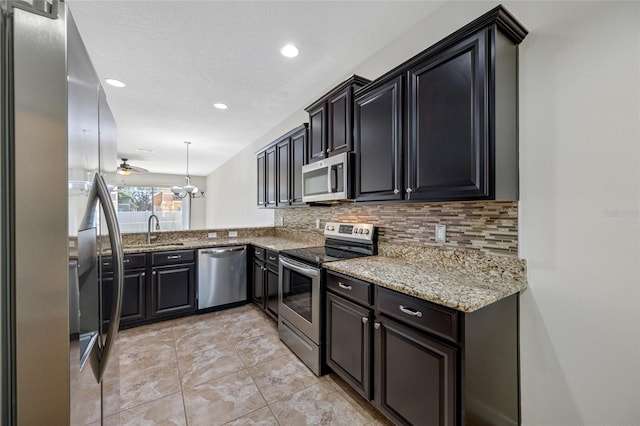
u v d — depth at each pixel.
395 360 1.48
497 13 1.27
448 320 1.23
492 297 1.26
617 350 1.19
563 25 1.32
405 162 1.69
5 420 0.54
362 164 2.01
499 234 1.56
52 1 0.58
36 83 0.56
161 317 3.04
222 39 2.12
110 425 1.12
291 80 2.76
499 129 1.33
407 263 2.00
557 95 1.33
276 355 2.34
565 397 1.33
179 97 3.12
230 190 6.44
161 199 8.40
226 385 1.95
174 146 5.30
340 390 1.90
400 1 1.79
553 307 1.36
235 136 4.67
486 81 1.31
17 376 0.55
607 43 1.20
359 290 1.70
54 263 0.58
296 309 2.35
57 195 0.58
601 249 1.22
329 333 1.98
